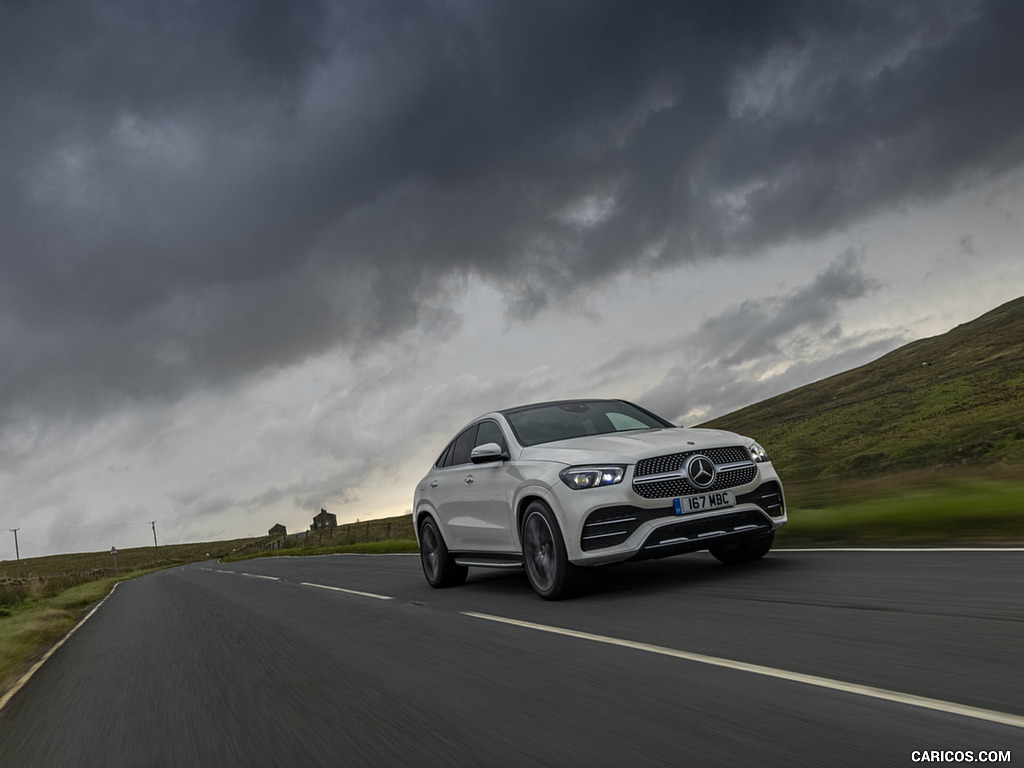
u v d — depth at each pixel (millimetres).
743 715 2689
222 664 5207
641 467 5586
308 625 6547
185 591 15000
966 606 3990
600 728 2754
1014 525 6531
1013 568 4902
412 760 2682
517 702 3238
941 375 62125
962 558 5473
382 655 4699
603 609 5266
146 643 7039
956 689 2682
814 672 3105
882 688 2789
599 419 7023
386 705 3469
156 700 4355
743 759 2289
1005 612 3762
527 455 6375
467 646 4617
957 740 2236
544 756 2541
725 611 4609
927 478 9570
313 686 4082
